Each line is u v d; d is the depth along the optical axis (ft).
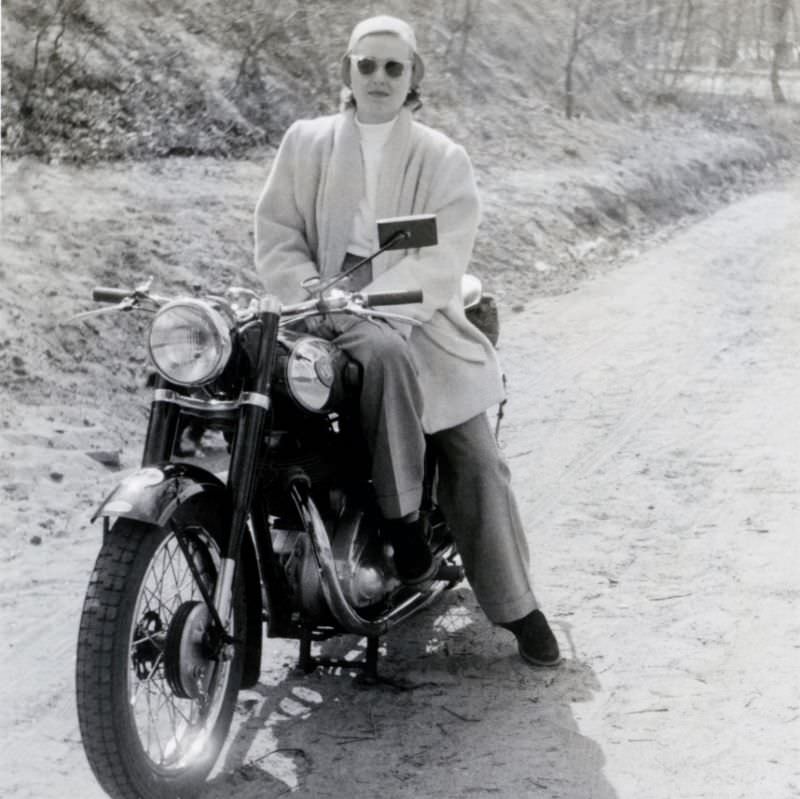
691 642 14.46
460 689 13.48
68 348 23.40
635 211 44.50
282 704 13.14
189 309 10.58
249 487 11.19
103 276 26.14
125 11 40.40
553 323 30.81
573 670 13.88
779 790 11.38
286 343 11.72
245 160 36.47
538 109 52.44
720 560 16.80
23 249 26.32
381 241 11.44
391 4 52.70
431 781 11.64
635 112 58.90
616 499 19.33
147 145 34.99
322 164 13.48
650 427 22.89
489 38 55.72
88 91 35.65
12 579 16.08
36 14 37.32
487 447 13.82
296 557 12.36
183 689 10.80
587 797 11.34
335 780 11.68
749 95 69.56
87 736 10.27
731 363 27.04
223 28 42.50
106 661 10.17
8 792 11.50
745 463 20.71
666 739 12.34
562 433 22.68
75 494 18.83
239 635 12.00
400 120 13.37
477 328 14.61
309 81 42.75
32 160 31.76
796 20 78.84
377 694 13.33
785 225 45.44
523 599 13.84
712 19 75.41
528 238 37.58
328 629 13.10
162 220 29.63
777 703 12.97
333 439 12.51
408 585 13.02
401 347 12.21
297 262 13.47
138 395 22.89
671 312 31.68
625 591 15.96
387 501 12.28
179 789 11.05
